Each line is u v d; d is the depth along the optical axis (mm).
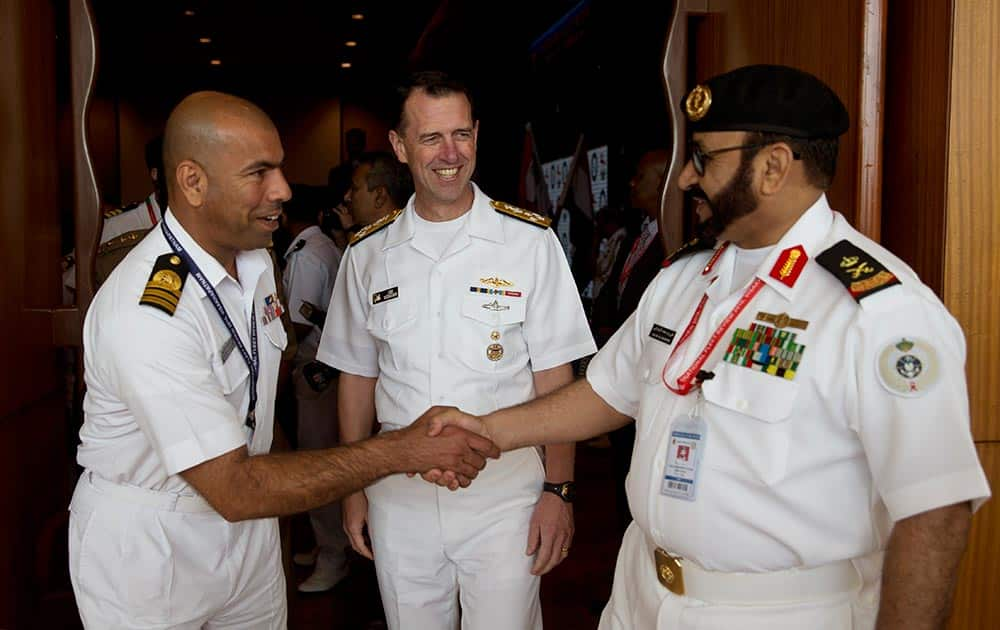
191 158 1585
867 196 1984
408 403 2049
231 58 10195
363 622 3252
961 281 1827
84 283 2479
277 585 1895
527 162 8453
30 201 2391
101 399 1634
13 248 2250
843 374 1179
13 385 2248
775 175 1279
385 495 2068
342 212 3645
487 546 2018
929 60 1854
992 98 1806
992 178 1822
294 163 11484
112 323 1551
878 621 1161
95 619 1662
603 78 6594
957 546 1113
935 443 1105
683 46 2482
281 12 7996
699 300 1429
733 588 1291
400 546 2053
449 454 1683
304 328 3303
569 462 2088
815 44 2117
